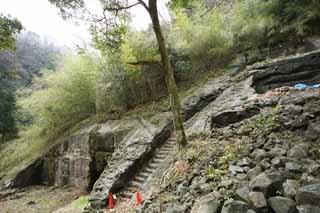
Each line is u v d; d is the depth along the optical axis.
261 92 5.88
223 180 2.35
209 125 5.07
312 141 2.58
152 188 4.12
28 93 12.85
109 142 6.88
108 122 8.02
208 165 3.03
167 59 4.10
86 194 6.78
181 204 2.36
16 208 6.34
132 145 5.77
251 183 1.88
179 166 3.73
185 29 8.22
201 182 2.56
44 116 9.66
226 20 8.74
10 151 11.30
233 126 4.05
